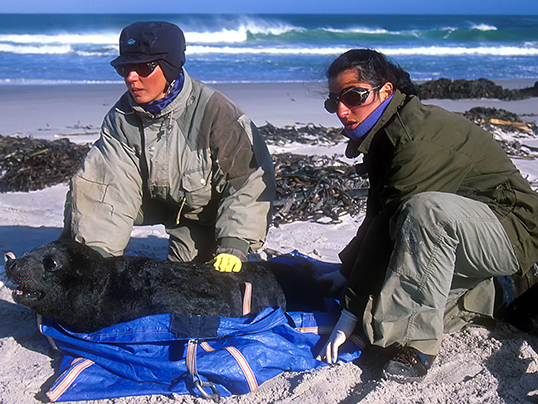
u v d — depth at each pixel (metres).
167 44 3.40
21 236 5.70
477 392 3.08
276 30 40.97
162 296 3.31
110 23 50.09
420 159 3.16
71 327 3.36
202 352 3.22
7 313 4.04
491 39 44.12
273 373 3.25
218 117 3.70
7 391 3.12
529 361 3.37
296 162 8.18
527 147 10.05
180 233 4.39
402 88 3.38
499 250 3.20
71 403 3.07
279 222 6.39
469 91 17.19
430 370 3.31
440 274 3.10
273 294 3.71
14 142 8.75
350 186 7.35
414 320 3.20
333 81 3.32
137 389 3.11
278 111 13.55
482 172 3.28
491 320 3.74
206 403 3.03
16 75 20.14
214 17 50.59
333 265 4.58
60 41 34.00
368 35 42.41
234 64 25.42
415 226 3.08
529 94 17.81
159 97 3.58
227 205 3.84
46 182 7.69
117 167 3.76
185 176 3.84
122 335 3.22
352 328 3.37
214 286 3.48
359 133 3.41
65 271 3.21
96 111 13.14
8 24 48.22
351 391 3.14
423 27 59.44
